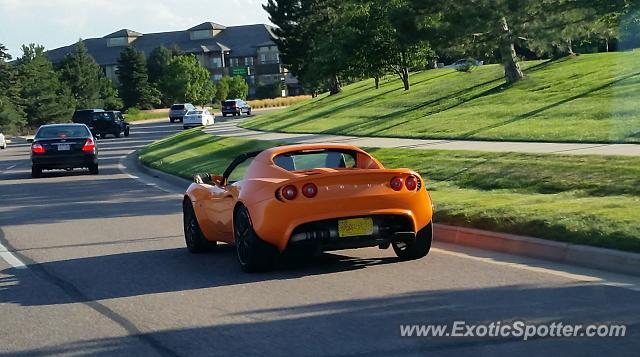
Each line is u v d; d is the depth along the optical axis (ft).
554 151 55.62
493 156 56.29
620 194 39.09
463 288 26.16
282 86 396.57
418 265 30.60
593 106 80.07
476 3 62.28
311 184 28.96
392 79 178.70
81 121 176.45
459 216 36.63
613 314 21.97
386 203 29.68
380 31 126.82
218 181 35.86
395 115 106.52
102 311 26.23
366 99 141.79
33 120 281.33
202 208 35.22
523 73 112.06
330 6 171.94
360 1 115.03
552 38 58.90
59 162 85.56
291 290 27.53
